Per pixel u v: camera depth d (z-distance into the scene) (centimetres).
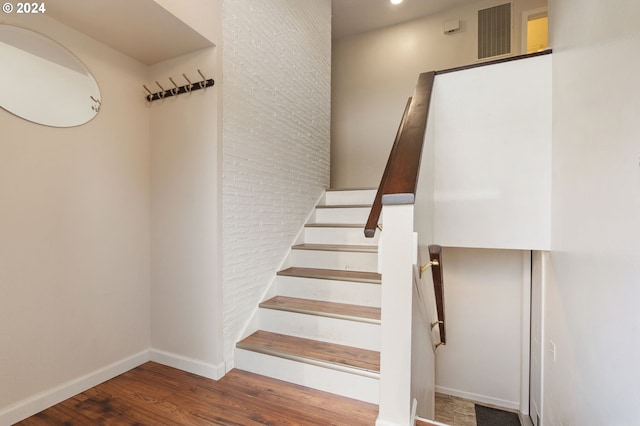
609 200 132
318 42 305
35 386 145
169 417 144
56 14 146
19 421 139
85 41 163
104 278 174
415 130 162
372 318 179
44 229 148
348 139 426
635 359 110
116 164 180
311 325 194
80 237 162
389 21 395
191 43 173
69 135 157
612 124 130
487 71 224
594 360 146
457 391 367
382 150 408
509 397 346
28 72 142
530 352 328
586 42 157
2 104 133
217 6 177
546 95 210
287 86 252
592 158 149
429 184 197
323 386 165
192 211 184
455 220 232
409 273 128
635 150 112
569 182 178
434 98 231
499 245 222
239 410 149
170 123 191
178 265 189
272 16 232
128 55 185
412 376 135
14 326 138
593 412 147
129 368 186
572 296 175
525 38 344
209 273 179
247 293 202
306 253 248
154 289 198
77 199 161
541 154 211
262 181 220
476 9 363
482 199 225
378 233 250
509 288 346
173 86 189
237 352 188
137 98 192
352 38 425
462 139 230
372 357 169
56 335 153
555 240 201
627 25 118
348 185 425
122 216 183
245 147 202
